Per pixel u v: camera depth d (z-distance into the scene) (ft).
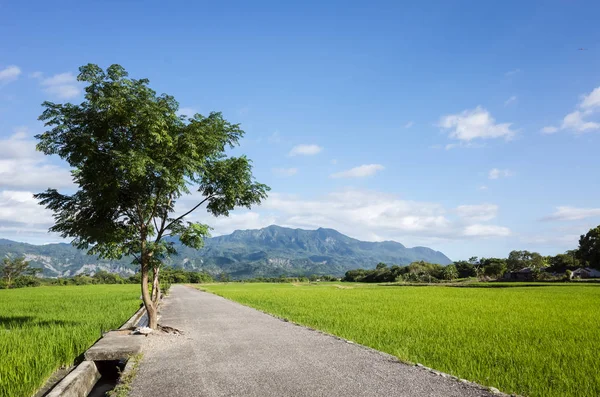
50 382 24.06
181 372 24.68
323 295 126.62
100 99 34.35
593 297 101.86
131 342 31.30
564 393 20.42
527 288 164.55
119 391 20.70
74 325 46.55
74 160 36.35
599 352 30.14
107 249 41.88
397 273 390.83
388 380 22.38
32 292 160.86
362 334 39.86
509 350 31.12
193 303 90.07
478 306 75.97
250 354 29.81
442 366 26.22
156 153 39.29
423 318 54.80
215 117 42.50
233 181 44.60
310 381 22.26
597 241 280.51
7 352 28.91
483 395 19.79
